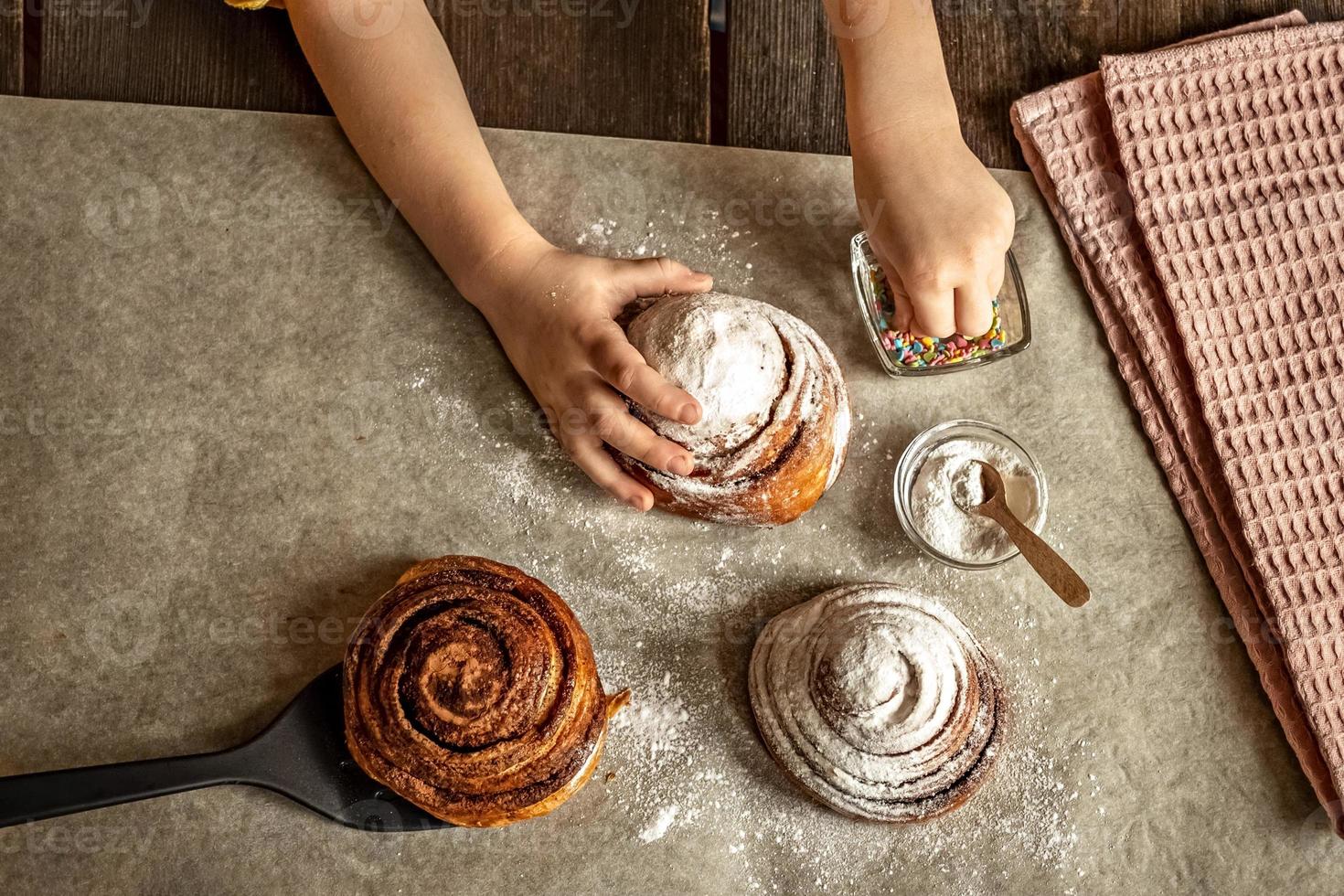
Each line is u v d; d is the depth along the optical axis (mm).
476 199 712
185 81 755
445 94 724
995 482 717
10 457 721
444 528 727
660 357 668
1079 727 726
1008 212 708
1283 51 752
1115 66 749
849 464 743
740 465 676
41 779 662
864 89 717
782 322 698
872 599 704
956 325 714
